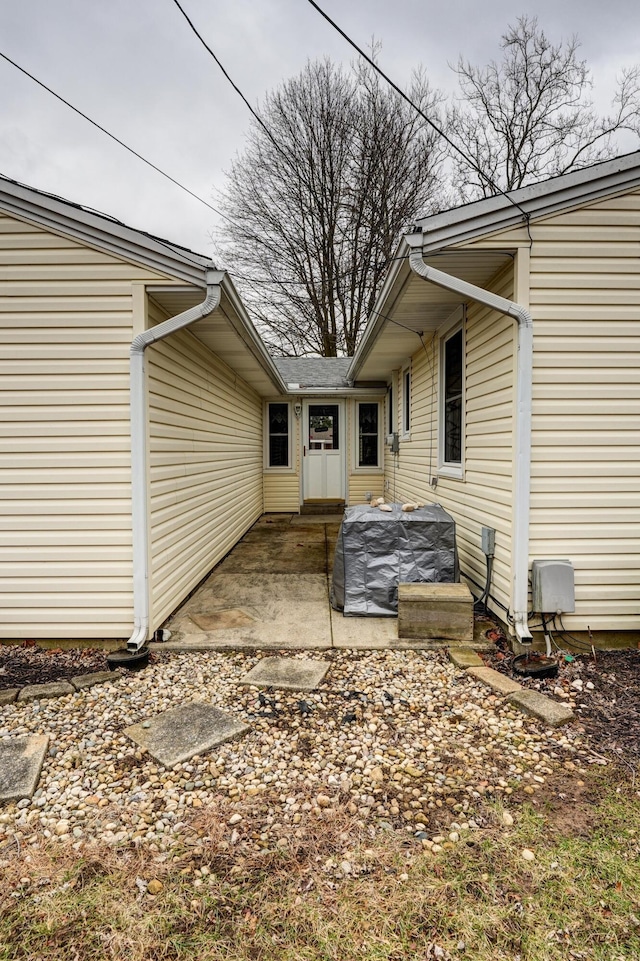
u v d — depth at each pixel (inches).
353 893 61.4
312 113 581.9
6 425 134.6
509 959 52.9
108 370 133.4
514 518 132.1
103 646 138.8
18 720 103.9
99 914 58.9
